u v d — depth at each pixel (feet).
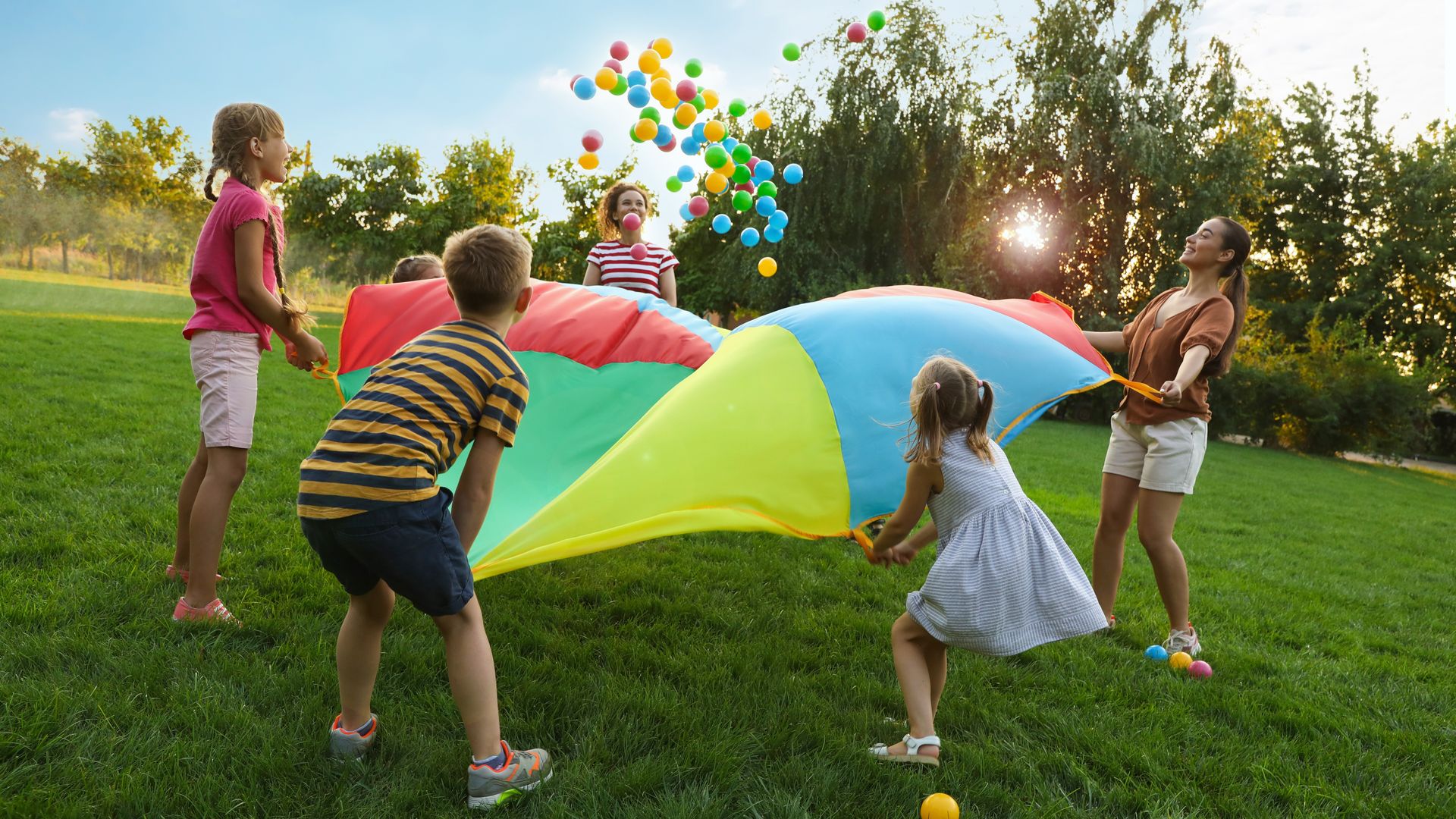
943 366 8.26
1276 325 85.81
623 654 9.87
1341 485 40.04
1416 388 60.64
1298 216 90.12
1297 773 8.39
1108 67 59.26
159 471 15.40
